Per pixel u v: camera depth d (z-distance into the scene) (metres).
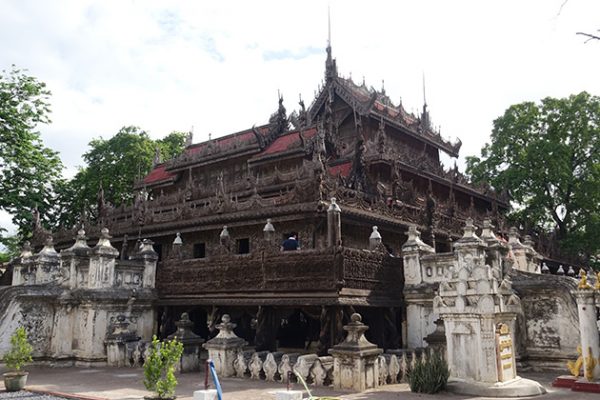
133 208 35.31
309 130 35.38
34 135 32.56
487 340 12.10
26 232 34.88
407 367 14.90
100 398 12.49
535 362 17.97
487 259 18.83
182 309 22.52
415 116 47.84
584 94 46.03
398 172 33.41
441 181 39.34
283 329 26.83
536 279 18.42
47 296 20.23
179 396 12.66
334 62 41.72
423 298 18.83
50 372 17.94
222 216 26.36
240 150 35.97
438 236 29.61
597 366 13.00
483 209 46.28
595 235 44.16
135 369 18.45
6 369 18.89
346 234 25.25
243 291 19.89
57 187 35.53
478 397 11.77
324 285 17.64
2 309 19.45
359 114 39.41
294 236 25.20
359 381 13.15
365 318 19.72
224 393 12.89
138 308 21.80
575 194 44.66
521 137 47.91
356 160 29.84
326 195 23.08
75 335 20.11
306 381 14.38
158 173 44.66
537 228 46.31
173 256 25.58
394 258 19.98
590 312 13.36
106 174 48.50
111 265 21.00
